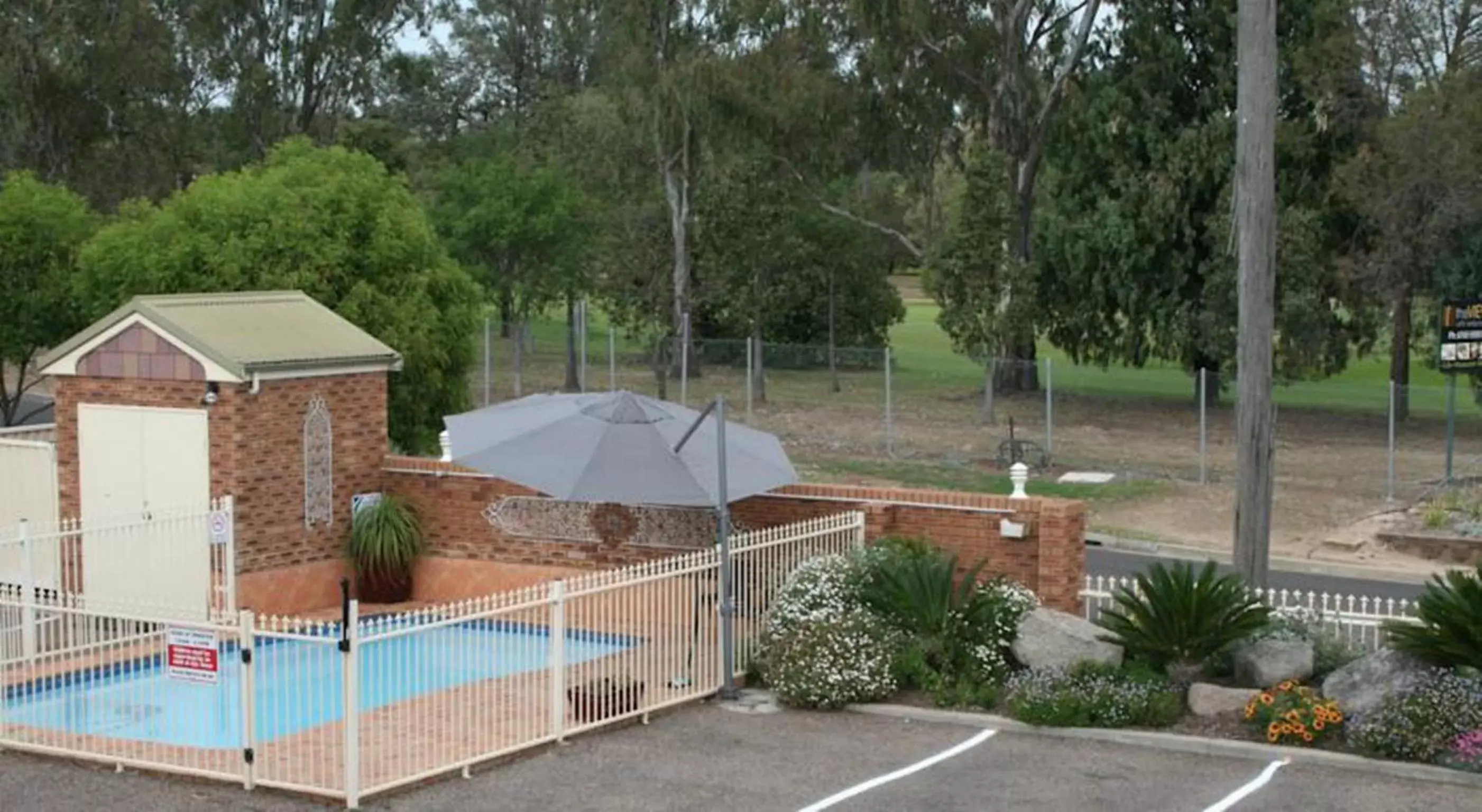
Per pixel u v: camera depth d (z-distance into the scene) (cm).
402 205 3017
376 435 2155
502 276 5344
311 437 2067
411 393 2916
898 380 5228
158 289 2775
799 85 4866
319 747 1402
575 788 1322
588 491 1758
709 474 1786
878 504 1894
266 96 6122
